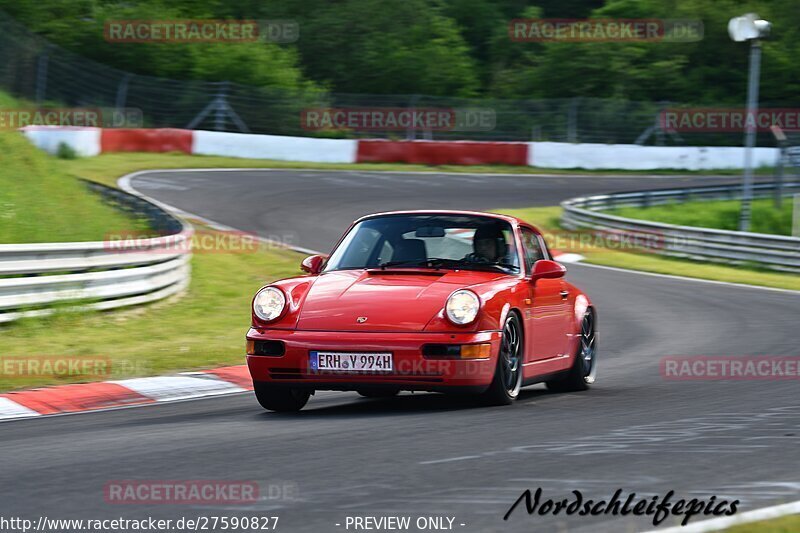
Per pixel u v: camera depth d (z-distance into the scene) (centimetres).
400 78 16775
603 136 14512
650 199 10431
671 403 2444
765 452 1758
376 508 1363
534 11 18850
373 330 2208
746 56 18138
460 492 1452
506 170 12656
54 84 11944
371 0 17200
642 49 17600
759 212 10275
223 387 2920
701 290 6062
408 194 9812
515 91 17625
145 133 10862
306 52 16788
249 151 11538
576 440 1872
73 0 14475
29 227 4938
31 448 1908
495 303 2275
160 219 5494
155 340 3638
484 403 2345
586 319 2894
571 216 8881
